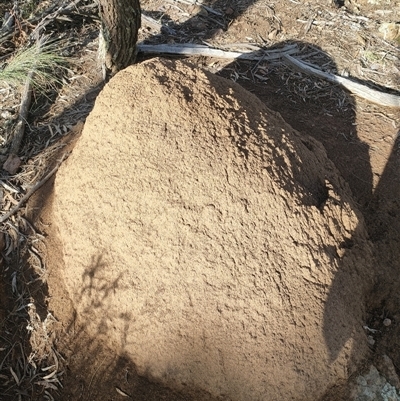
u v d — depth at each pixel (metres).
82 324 1.23
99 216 1.21
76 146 1.35
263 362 1.08
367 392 1.17
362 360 1.19
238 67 1.94
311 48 2.00
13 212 1.43
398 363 1.23
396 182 1.53
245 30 2.09
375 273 1.32
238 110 1.25
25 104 1.74
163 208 1.13
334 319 1.15
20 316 1.27
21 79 1.83
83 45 2.03
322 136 1.67
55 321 1.24
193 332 1.10
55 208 1.35
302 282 1.13
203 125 1.18
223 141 1.17
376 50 1.99
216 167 1.14
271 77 1.90
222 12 2.18
